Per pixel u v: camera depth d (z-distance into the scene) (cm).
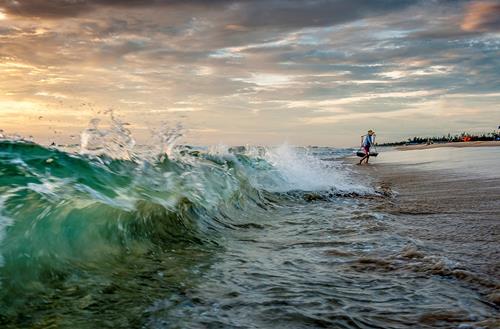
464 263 410
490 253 448
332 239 537
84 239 406
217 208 690
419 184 1207
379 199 938
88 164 538
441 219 657
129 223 471
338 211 788
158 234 502
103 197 475
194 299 325
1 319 278
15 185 404
